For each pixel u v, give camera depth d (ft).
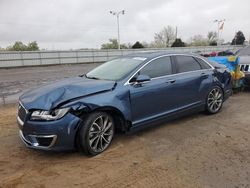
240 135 16.96
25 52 105.60
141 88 15.96
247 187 11.18
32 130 13.24
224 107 23.77
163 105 17.38
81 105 13.42
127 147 15.37
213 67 21.20
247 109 23.04
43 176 12.44
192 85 19.06
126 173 12.53
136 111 15.89
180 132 17.63
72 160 13.94
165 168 12.90
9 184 11.82
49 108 13.10
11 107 26.35
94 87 14.64
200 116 21.08
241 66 29.96
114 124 15.61
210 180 11.75
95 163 13.57
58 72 71.26
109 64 18.76
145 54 18.35
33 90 15.84
